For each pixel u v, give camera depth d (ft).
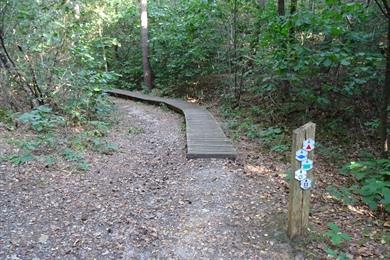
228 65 37.50
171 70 46.47
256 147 22.11
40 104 25.80
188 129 25.35
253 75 31.89
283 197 14.56
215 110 34.81
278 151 20.85
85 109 28.45
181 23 42.80
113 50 59.21
